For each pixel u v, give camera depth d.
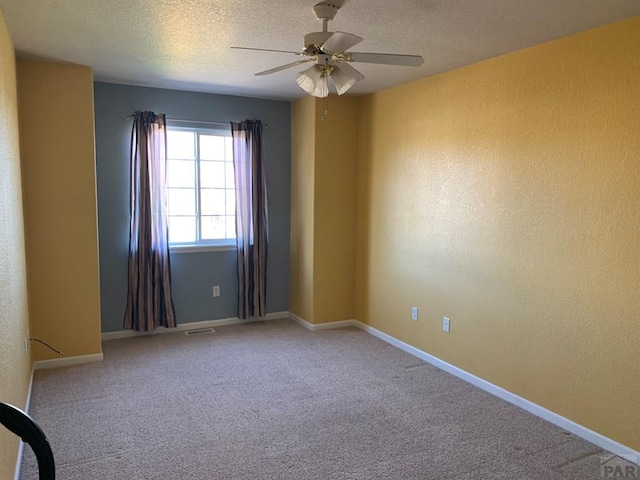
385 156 4.61
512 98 3.27
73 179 3.87
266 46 3.20
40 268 3.83
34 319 3.85
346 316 5.22
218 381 3.71
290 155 5.35
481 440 2.87
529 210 3.19
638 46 2.55
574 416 2.96
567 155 2.93
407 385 3.68
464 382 3.74
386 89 4.53
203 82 4.36
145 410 3.20
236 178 5.02
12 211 2.78
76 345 4.02
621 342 2.70
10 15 2.63
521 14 2.54
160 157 4.63
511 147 3.30
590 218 2.82
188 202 4.99
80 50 3.35
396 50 3.23
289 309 5.51
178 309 4.99
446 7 2.46
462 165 3.71
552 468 2.59
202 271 5.07
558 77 2.96
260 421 3.07
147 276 4.68
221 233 5.18
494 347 3.51
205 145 5.00
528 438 2.90
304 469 2.55
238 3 2.45
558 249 3.01
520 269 3.28
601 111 2.73
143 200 4.57
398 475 2.51
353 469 2.56
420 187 4.18
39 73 3.68
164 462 2.60
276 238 5.39
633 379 2.65
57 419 3.06
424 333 4.21
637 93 2.56
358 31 2.85
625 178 2.63
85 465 2.56
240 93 4.88
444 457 2.68
